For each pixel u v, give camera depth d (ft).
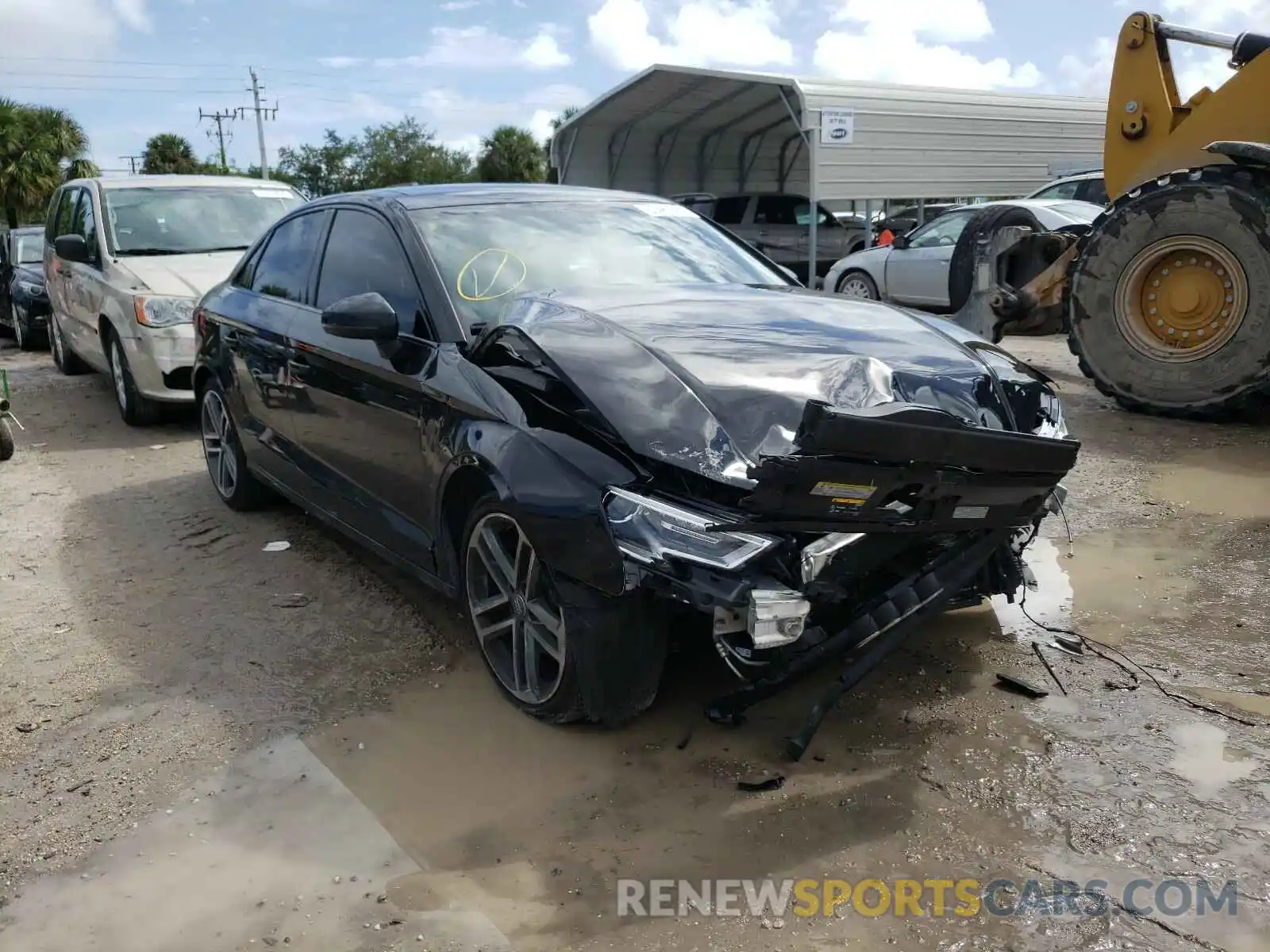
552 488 9.52
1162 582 13.98
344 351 13.39
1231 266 21.39
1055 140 69.62
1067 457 9.45
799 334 10.94
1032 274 29.32
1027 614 13.06
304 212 16.72
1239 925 7.49
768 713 10.66
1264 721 10.33
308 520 18.28
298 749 10.44
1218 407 22.06
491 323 12.12
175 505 19.53
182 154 194.29
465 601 11.63
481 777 9.77
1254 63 23.03
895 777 9.52
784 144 77.10
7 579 15.71
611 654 9.57
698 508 8.78
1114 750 9.85
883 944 7.46
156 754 10.44
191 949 7.70
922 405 9.80
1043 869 8.20
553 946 7.57
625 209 15.12
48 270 35.37
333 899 8.18
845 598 9.51
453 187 14.97
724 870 8.32
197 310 19.49
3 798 9.78
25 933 7.95
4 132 130.11
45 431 26.89
